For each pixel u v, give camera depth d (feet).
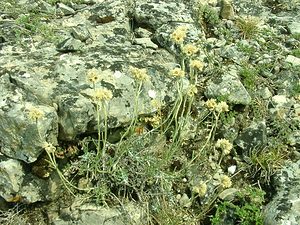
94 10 2.11
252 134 1.70
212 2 2.22
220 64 1.92
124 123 1.60
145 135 1.59
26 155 1.48
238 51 2.01
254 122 1.78
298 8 2.41
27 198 1.51
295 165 1.66
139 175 1.55
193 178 1.62
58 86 1.60
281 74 1.96
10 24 1.97
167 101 1.68
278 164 1.67
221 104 1.53
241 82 1.88
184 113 1.74
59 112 1.53
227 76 1.85
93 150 1.60
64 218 1.51
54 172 1.54
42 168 1.52
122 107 1.59
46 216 1.55
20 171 1.50
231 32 2.15
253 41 2.11
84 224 1.49
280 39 2.17
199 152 1.58
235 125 1.76
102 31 1.99
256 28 2.19
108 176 1.54
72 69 1.67
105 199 1.53
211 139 1.72
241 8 2.34
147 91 1.66
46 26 1.95
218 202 1.58
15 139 1.48
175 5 2.11
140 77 1.49
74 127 1.51
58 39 1.88
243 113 1.80
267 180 1.63
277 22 2.28
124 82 1.64
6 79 1.61
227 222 1.54
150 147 1.63
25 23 1.97
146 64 1.76
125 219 1.50
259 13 2.34
